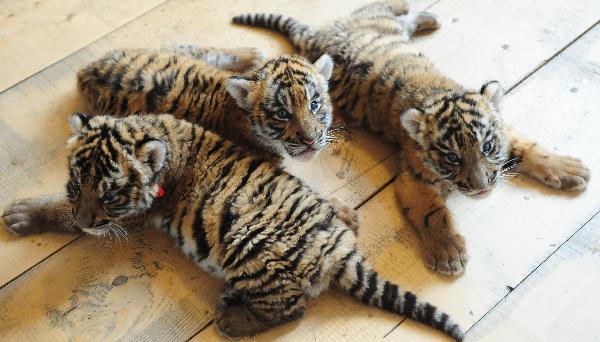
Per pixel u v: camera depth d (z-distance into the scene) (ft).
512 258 4.65
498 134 4.66
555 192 4.83
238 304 4.50
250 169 4.49
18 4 5.63
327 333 4.47
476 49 5.37
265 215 4.37
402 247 4.72
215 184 4.47
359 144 5.11
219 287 4.60
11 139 5.08
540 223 4.75
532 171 4.86
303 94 4.74
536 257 4.65
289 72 4.76
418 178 4.83
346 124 5.20
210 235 4.42
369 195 4.90
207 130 4.73
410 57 5.08
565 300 4.53
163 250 4.71
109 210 4.44
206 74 4.90
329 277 4.42
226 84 4.75
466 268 4.63
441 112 4.66
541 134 5.02
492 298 4.55
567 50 5.32
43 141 5.07
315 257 4.34
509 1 5.56
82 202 4.40
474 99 4.66
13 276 4.64
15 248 4.72
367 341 4.44
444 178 4.73
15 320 4.53
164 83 4.84
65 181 4.92
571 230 4.72
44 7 5.63
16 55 5.42
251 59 5.28
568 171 4.81
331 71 4.96
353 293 4.48
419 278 4.62
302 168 5.00
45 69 5.36
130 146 4.39
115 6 5.63
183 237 4.55
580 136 5.00
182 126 4.59
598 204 4.78
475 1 5.58
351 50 5.16
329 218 4.42
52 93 5.26
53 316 4.54
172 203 4.55
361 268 4.41
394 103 4.95
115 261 4.69
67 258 4.69
